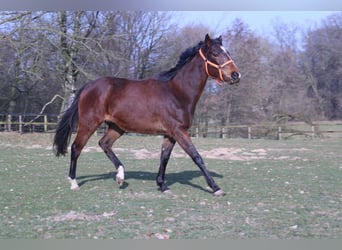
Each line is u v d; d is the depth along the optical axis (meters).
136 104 7.74
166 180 9.69
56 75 25.98
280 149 19.19
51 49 24.02
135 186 8.79
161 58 30.91
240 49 35.19
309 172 11.35
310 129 34.28
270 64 38.94
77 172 10.85
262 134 31.73
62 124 8.25
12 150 16.92
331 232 5.67
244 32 35.59
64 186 8.76
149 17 29.78
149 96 7.73
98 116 7.98
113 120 7.95
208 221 6.12
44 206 6.93
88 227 5.80
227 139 27.02
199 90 7.73
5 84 28.33
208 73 7.64
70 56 24.69
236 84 7.77
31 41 23.38
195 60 7.73
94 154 15.59
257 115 35.28
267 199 7.64
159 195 7.90
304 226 5.92
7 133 24.88
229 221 6.12
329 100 40.00
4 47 25.55
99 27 25.59
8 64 26.23
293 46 41.44
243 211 6.70
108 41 26.78
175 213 6.55
